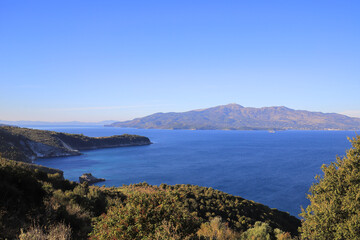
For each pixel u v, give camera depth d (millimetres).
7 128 191375
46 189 12906
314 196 17109
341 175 15609
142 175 108938
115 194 25156
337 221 14094
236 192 79438
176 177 104188
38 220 8367
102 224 6758
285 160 157375
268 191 80312
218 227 13055
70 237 7906
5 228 7195
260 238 14484
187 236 6453
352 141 15961
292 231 37125
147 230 6359
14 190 9852
